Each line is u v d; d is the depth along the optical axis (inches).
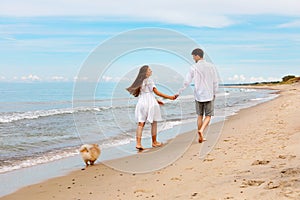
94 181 209.0
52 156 285.3
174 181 192.5
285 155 223.3
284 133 319.6
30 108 676.1
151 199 164.6
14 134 386.6
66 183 207.5
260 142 284.4
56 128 426.6
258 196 142.6
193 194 160.2
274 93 1589.6
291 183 152.3
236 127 402.6
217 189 162.2
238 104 831.1
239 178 177.8
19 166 252.7
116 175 219.3
